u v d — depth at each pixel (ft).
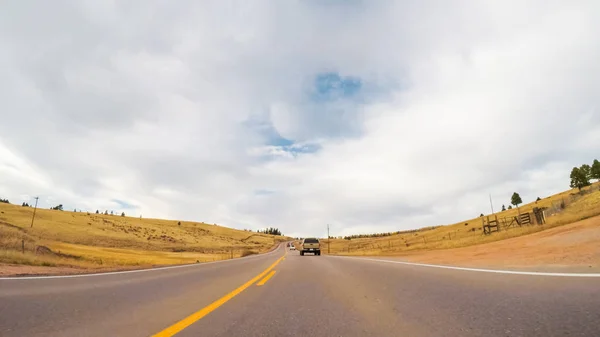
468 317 12.94
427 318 13.30
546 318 11.84
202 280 31.94
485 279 23.79
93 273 40.42
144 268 51.26
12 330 12.84
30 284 27.63
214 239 522.06
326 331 12.07
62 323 14.01
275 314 15.42
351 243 403.54
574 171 263.90
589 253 33.71
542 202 295.07
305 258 86.94
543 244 49.80
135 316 15.38
